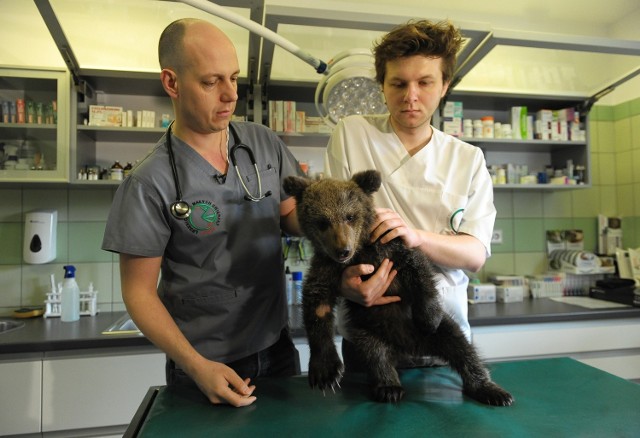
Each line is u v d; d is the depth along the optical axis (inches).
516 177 148.6
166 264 62.0
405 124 62.9
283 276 68.6
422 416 45.7
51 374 95.9
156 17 102.9
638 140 158.7
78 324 113.7
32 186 126.4
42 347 94.3
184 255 59.9
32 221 124.4
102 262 132.4
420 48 56.6
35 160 119.3
